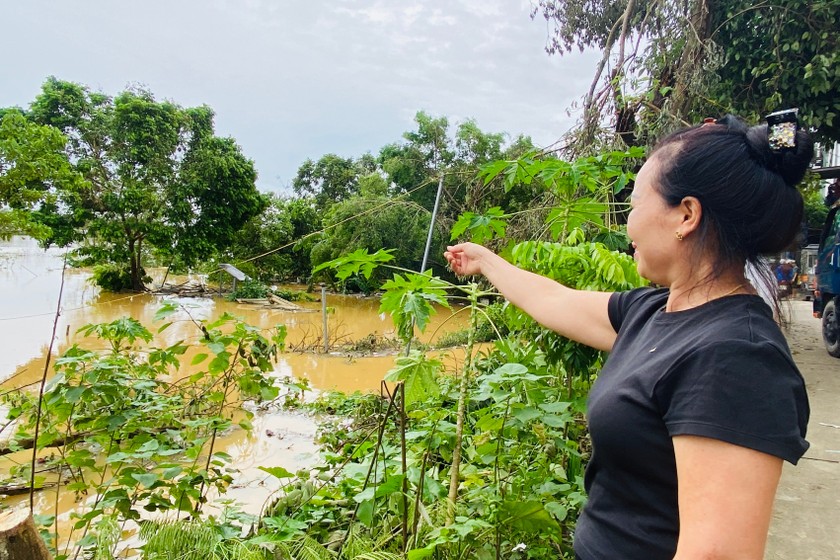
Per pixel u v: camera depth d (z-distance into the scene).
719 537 0.74
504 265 1.72
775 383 0.79
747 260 0.97
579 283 2.36
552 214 2.80
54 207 21.17
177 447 3.13
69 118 21.20
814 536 2.73
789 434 0.76
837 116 6.70
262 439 6.20
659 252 1.03
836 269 6.92
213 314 17.12
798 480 3.40
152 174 21.95
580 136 5.69
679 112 5.66
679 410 0.83
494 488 2.03
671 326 0.97
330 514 2.41
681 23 6.01
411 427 2.42
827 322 7.33
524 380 1.93
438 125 21.81
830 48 6.05
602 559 1.00
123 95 21.81
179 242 22.94
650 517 0.93
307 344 13.06
